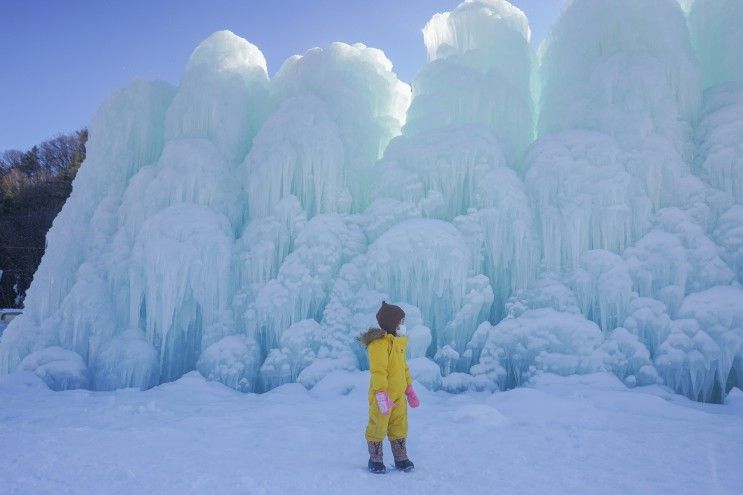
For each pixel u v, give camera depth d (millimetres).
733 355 9250
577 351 10164
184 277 12227
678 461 4309
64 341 12477
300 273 12219
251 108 16047
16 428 5914
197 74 15234
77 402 8945
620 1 13562
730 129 11500
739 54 12969
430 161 13008
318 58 15453
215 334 12359
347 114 14703
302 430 5641
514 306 11555
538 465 4102
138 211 13398
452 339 11578
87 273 13008
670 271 10578
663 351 9797
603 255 10992
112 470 3654
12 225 45250
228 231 13320
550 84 14547
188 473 3600
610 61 12883
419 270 11766
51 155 63469
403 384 3973
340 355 11430
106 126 15094
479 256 12031
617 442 5191
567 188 11750
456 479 3580
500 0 15828
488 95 14000
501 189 12141
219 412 7883
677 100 12742
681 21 13430
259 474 3598
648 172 11570
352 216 13461
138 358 11836
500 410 7602
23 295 41625
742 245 10422
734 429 6082
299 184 13977
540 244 12070
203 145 13977
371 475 3652
